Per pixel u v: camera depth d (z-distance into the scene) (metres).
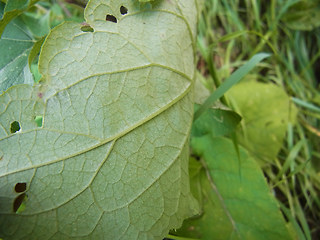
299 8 0.22
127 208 0.10
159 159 0.11
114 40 0.10
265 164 0.17
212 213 0.14
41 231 0.09
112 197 0.10
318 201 0.18
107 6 0.10
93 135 0.10
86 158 0.10
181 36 0.12
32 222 0.09
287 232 0.14
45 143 0.09
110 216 0.10
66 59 0.10
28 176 0.09
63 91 0.10
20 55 0.13
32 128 0.09
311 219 0.18
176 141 0.11
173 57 0.12
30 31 0.14
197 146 0.16
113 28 0.10
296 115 0.19
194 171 0.15
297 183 0.19
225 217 0.14
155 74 0.11
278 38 0.22
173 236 0.14
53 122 0.09
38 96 0.09
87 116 0.10
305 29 0.22
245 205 0.14
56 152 0.09
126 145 0.10
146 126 0.11
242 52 0.22
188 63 0.13
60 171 0.09
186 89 0.12
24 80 0.12
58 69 0.10
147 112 0.11
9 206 0.09
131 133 0.10
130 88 0.10
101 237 0.10
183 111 0.12
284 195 0.18
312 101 0.21
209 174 0.15
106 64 0.10
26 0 0.11
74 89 0.10
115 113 0.10
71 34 0.10
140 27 0.11
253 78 0.20
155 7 0.11
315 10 0.22
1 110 0.09
